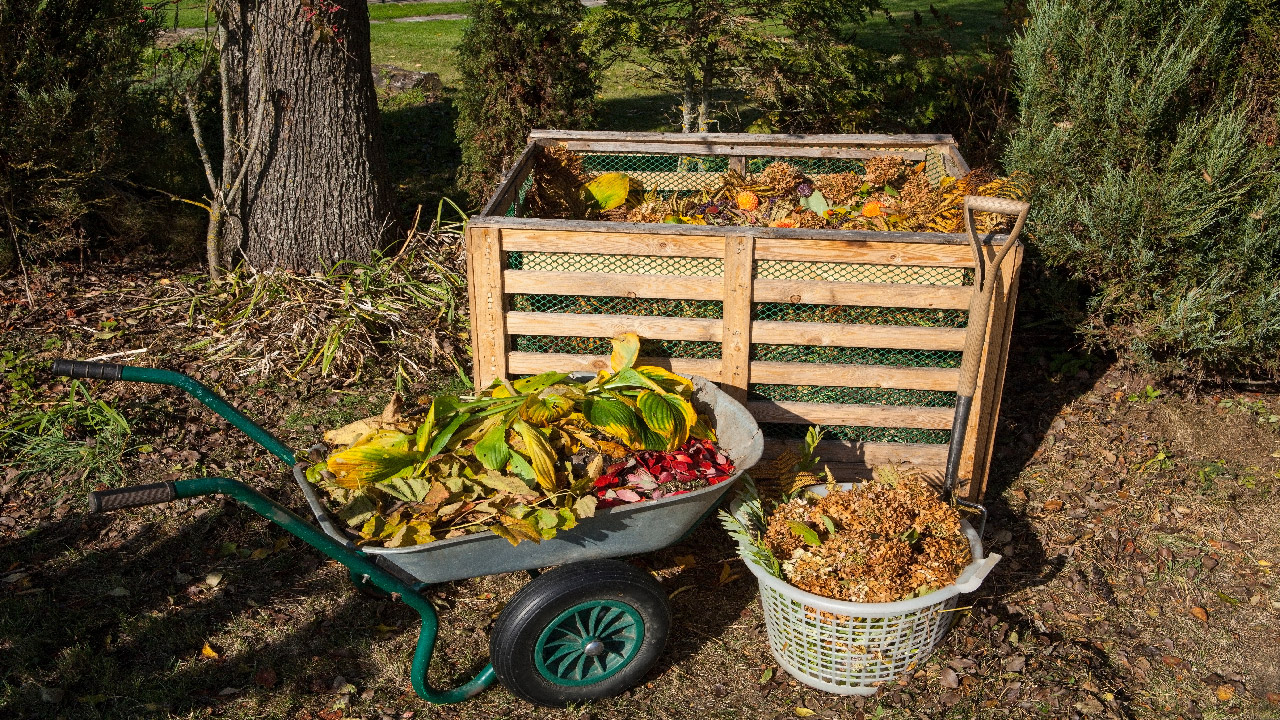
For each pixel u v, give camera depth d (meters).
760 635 3.72
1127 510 4.39
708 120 7.48
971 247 3.80
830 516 3.47
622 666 3.37
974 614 3.70
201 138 6.04
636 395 3.60
